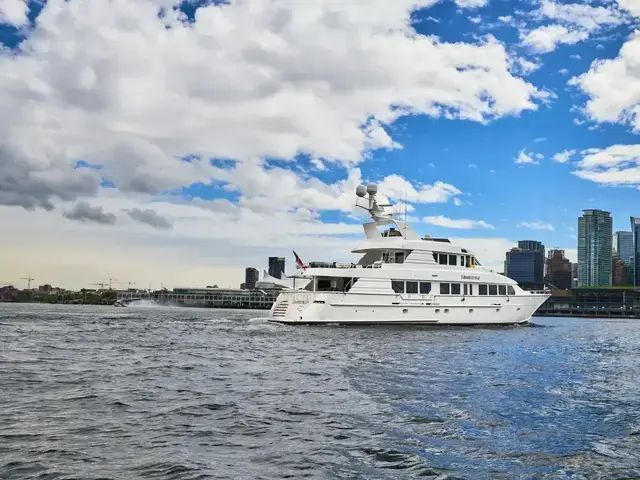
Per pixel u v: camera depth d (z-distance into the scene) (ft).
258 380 72.13
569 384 73.41
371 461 38.93
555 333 191.72
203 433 45.29
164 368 82.69
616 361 104.42
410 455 40.40
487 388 68.13
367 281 173.06
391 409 55.16
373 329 166.81
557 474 37.11
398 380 73.26
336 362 91.45
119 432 45.29
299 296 178.29
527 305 197.67
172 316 301.22
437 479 35.68
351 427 47.96
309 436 44.88
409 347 117.70
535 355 109.60
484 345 126.93
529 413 54.75
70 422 48.34
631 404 60.34
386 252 185.98
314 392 63.82
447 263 186.29
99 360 91.81
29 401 57.26
